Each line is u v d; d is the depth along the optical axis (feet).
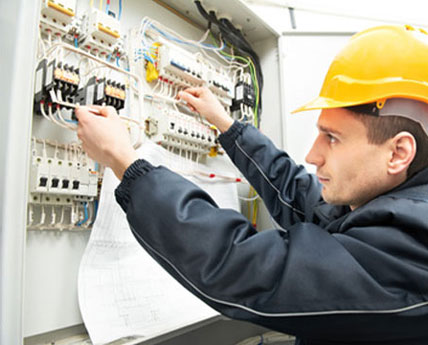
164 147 3.49
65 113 2.56
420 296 1.31
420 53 1.59
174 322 2.77
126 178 1.72
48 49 2.32
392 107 1.52
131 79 3.12
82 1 2.90
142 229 1.59
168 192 1.59
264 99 4.71
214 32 4.46
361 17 5.93
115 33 2.78
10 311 1.67
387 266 1.36
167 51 3.34
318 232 1.52
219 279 1.41
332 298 1.31
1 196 1.75
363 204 1.75
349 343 1.50
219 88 3.94
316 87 4.82
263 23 4.31
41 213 2.39
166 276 2.96
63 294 2.48
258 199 4.61
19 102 1.81
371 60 1.64
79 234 2.64
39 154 2.44
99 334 2.32
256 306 1.40
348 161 1.61
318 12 5.94
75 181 2.41
